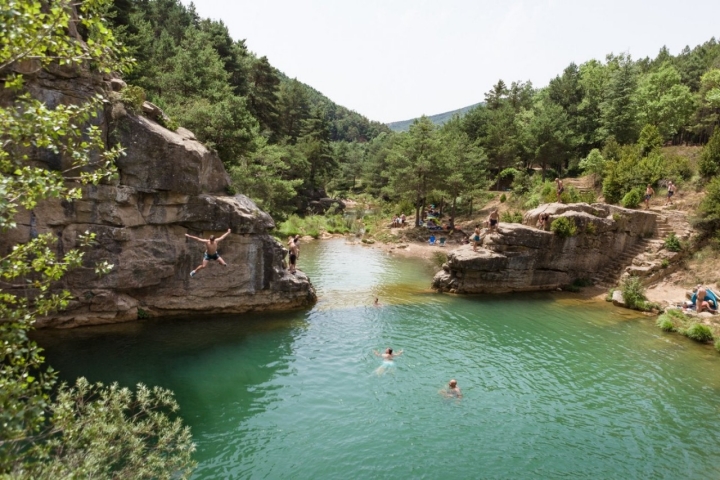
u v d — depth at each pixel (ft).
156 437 41.65
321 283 107.04
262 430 45.65
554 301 99.50
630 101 191.11
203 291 75.36
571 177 206.59
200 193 72.18
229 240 75.66
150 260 69.10
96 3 23.47
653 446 46.42
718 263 101.19
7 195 20.15
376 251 157.28
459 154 191.11
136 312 70.69
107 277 66.28
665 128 207.31
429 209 215.72
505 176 231.50
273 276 81.25
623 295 97.30
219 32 199.52
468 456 43.09
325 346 68.13
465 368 62.80
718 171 130.41
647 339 77.56
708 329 77.71
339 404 51.57
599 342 75.46
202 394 52.21
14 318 21.13
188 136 76.13
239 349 65.21
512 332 78.74
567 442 46.42
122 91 64.59
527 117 248.11
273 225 81.66
